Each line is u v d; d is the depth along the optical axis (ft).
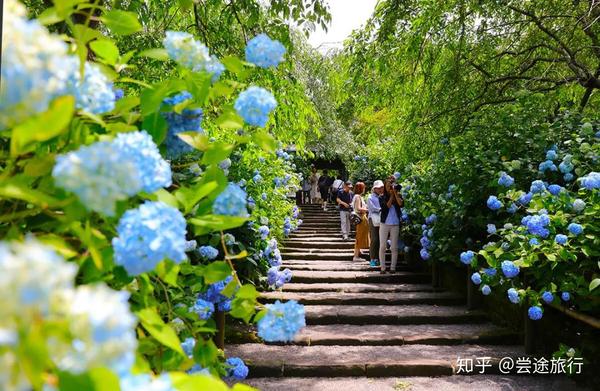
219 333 16.84
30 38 2.53
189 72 5.05
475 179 21.12
